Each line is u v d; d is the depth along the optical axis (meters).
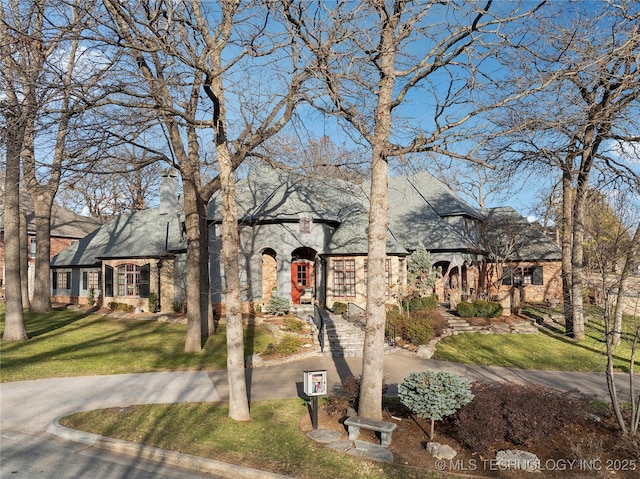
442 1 9.91
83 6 10.13
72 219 47.31
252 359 16.27
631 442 8.65
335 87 10.14
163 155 16.20
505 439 9.30
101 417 10.37
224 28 10.88
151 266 28.27
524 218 35.81
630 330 20.20
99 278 32.38
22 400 11.74
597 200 19.06
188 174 18.06
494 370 16.86
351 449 8.75
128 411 10.78
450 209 31.12
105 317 26.75
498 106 9.91
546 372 16.84
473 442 8.79
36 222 28.59
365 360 10.12
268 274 26.62
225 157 10.58
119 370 15.15
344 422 9.34
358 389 11.20
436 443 8.87
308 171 15.20
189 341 17.89
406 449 8.87
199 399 11.87
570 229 23.47
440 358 18.33
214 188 18.56
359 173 14.34
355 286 25.67
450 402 9.04
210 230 26.00
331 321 21.62
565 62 10.23
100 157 12.30
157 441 9.04
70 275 34.69
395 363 17.30
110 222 35.22
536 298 33.06
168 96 13.77
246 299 25.28
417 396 9.27
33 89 10.88
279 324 21.95
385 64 10.33
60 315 27.41
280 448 8.74
